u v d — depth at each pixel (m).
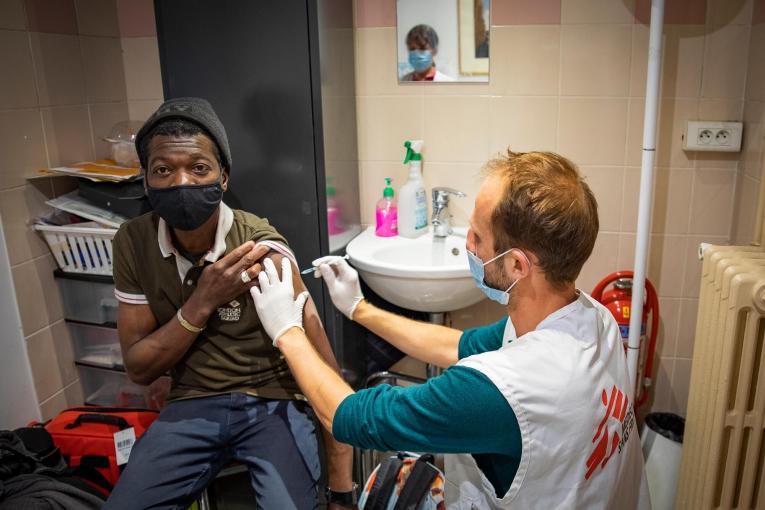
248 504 1.95
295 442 1.54
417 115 2.26
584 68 2.12
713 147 2.08
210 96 1.99
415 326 1.51
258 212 2.05
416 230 2.25
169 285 1.54
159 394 2.24
